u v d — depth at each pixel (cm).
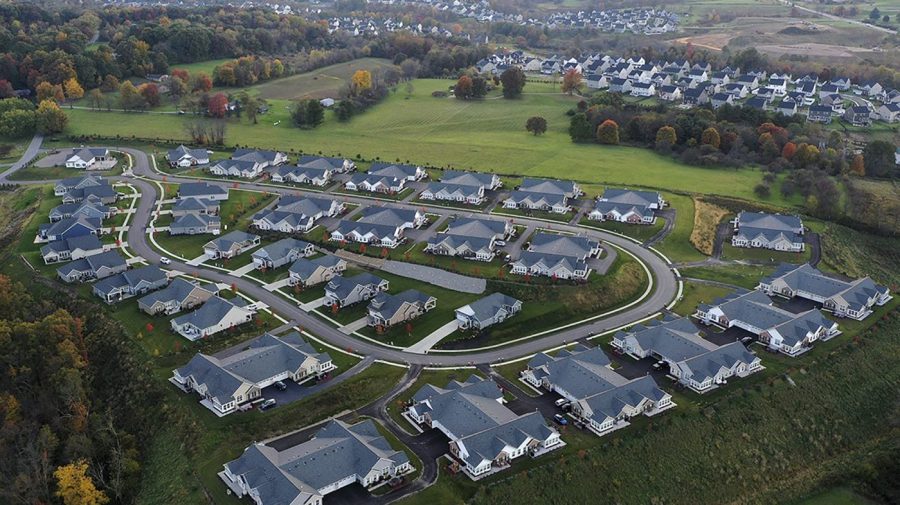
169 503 10125
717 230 19550
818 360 13250
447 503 9775
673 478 10800
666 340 13450
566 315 15088
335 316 14900
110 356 13575
